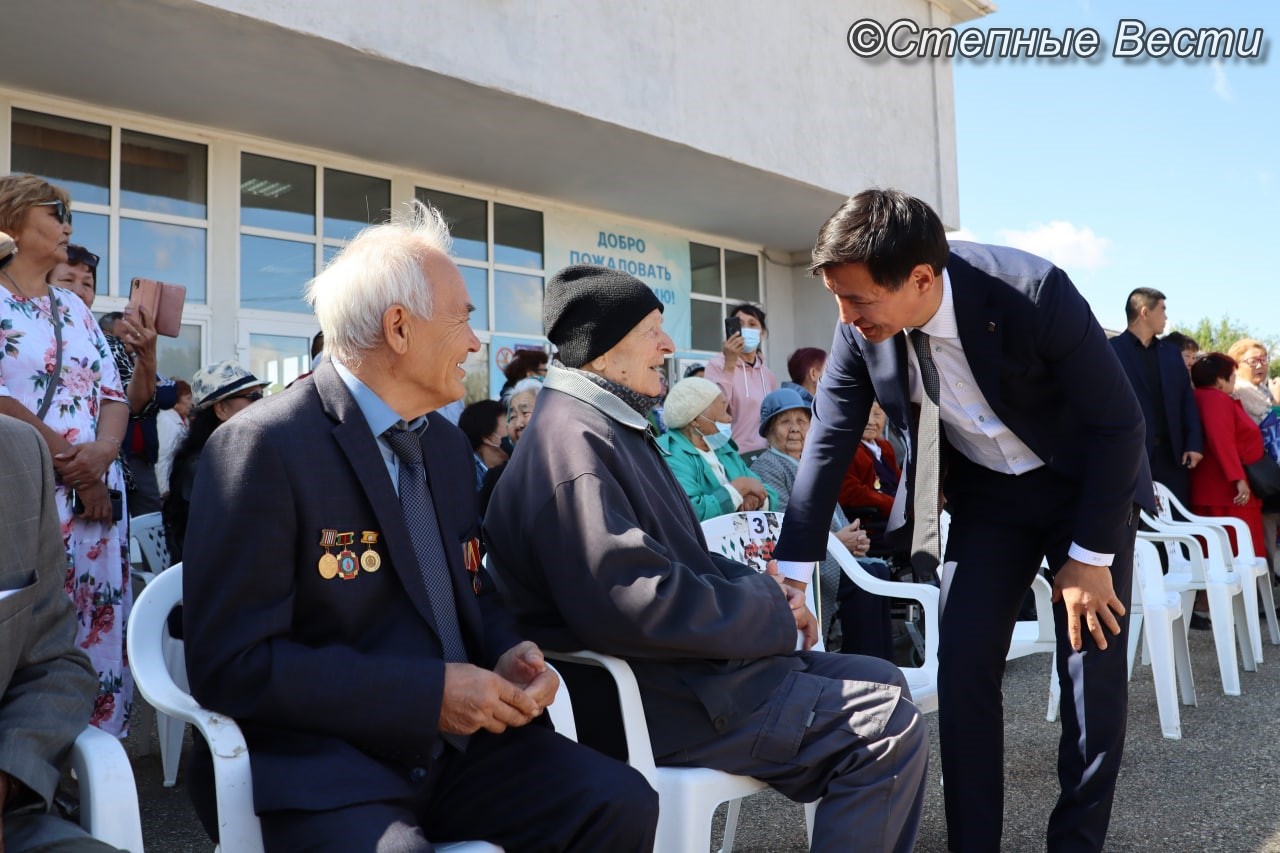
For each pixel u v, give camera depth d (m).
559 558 1.91
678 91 7.44
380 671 1.54
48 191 2.83
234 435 1.58
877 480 5.20
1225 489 6.24
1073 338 2.22
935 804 3.15
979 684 2.43
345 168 7.43
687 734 1.97
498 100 6.46
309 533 1.59
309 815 1.47
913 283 2.17
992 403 2.33
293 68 5.81
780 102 8.32
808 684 2.04
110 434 2.98
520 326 8.52
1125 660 2.41
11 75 5.73
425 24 5.89
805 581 2.58
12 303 2.75
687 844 1.90
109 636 2.94
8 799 1.40
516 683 1.75
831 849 1.90
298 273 7.17
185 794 3.12
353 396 1.72
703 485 3.90
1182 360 6.45
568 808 1.63
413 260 1.72
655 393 2.19
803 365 5.84
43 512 1.52
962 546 2.55
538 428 2.06
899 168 9.55
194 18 5.13
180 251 6.58
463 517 1.86
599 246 9.13
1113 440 2.25
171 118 6.50
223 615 1.52
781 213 9.43
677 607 1.87
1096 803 2.38
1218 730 3.94
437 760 1.73
